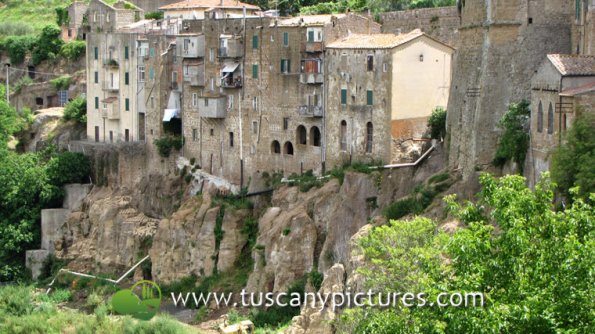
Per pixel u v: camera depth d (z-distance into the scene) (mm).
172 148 150250
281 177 135875
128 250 145875
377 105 124250
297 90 133500
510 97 107812
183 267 136250
